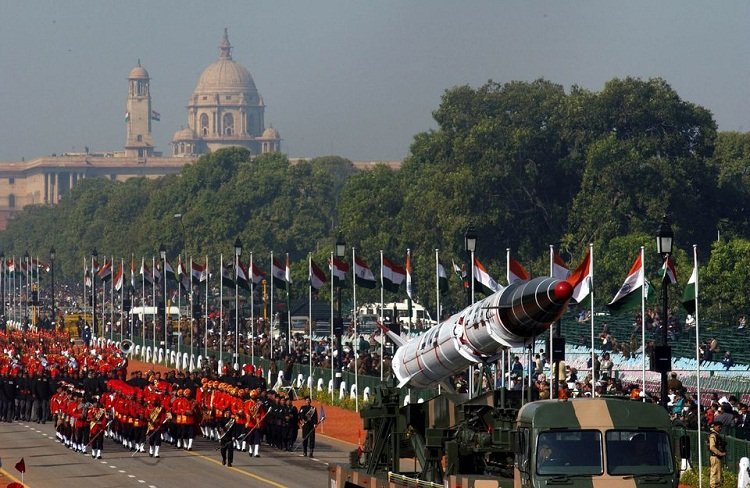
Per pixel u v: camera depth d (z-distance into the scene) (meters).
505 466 104.62
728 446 155.38
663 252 165.62
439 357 120.31
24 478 172.25
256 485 163.25
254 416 194.62
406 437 121.75
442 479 112.00
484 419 109.56
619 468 95.12
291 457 193.12
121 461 190.12
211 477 171.50
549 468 95.31
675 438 96.06
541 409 96.38
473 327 113.19
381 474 122.12
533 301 105.94
